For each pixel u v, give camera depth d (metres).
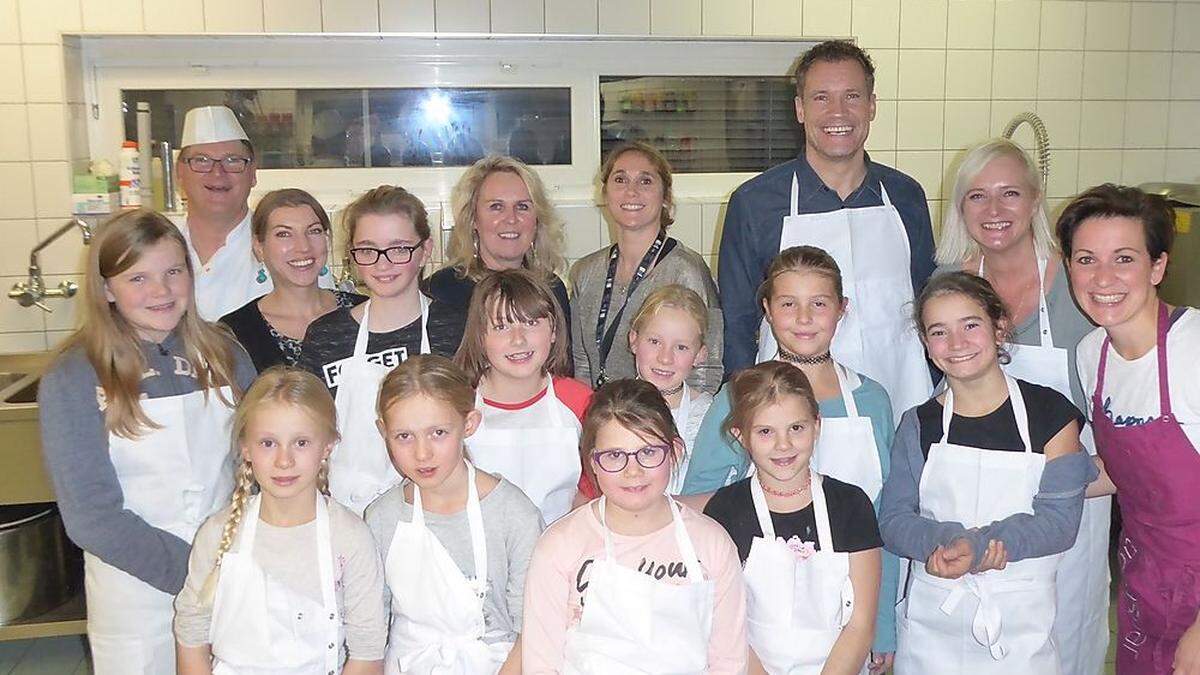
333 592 1.60
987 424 1.77
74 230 3.03
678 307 1.90
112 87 3.16
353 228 1.88
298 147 3.33
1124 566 1.80
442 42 3.29
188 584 1.62
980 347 1.72
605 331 2.32
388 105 3.35
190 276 1.75
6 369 2.99
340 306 2.15
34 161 2.98
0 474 2.56
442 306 1.97
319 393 1.62
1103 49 3.46
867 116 2.10
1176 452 1.63
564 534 1.58
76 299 3.04
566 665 1.53
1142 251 1.62
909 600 1.82
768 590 1.64
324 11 3.09
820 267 1.83
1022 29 3.40
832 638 1.64
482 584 1.60
